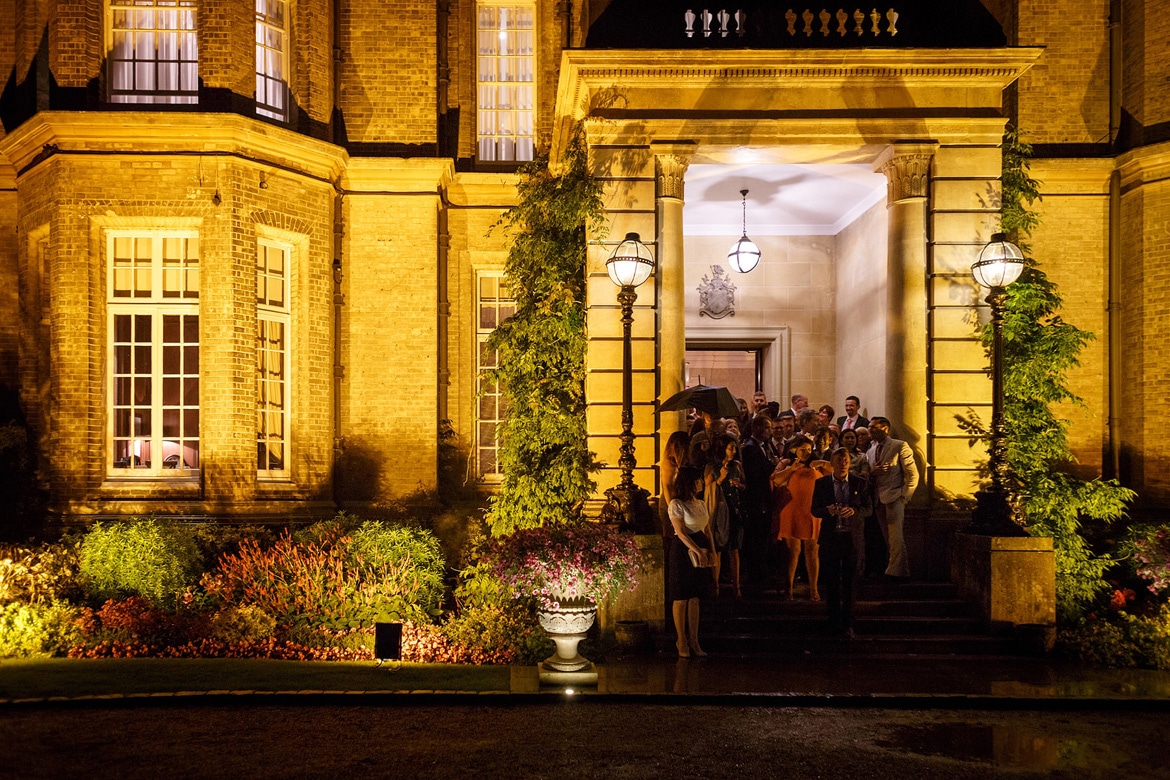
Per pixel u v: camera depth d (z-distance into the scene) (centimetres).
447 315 1501
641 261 1034
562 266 1227
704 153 1200
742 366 1878
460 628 1031
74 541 1125
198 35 1279
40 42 1320
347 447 1433
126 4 1316
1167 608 1036
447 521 1366
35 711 757
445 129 1508
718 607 1048
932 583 1103
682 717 758
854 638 998
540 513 1161
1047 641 988
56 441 1240
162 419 1281
